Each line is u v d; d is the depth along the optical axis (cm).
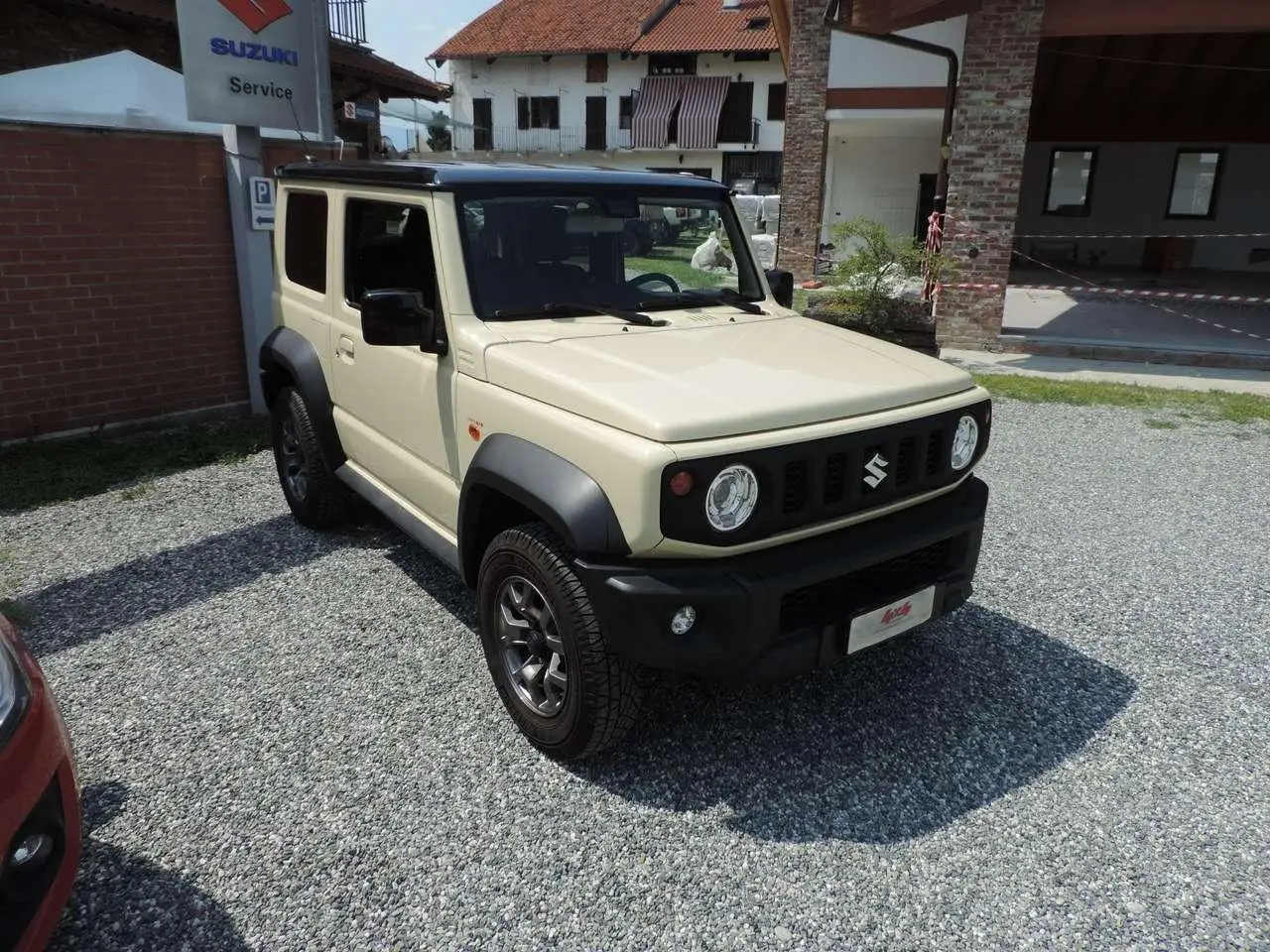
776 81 3806
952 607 328
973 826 282
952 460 318
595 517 264
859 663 378
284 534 509
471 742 320
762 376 303
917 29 1192
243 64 676
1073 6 979
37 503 550
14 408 630
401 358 375
